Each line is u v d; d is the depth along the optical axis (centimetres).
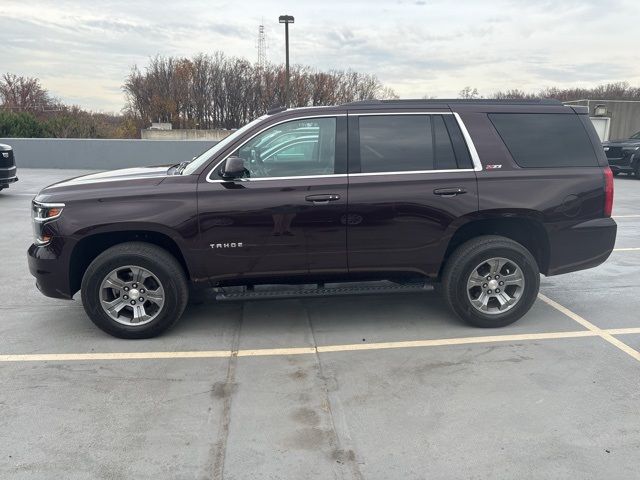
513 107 452
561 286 581
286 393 353
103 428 313
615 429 310
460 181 431
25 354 413
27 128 2280
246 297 439
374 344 431
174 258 434
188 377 376
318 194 421
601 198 450
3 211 998
